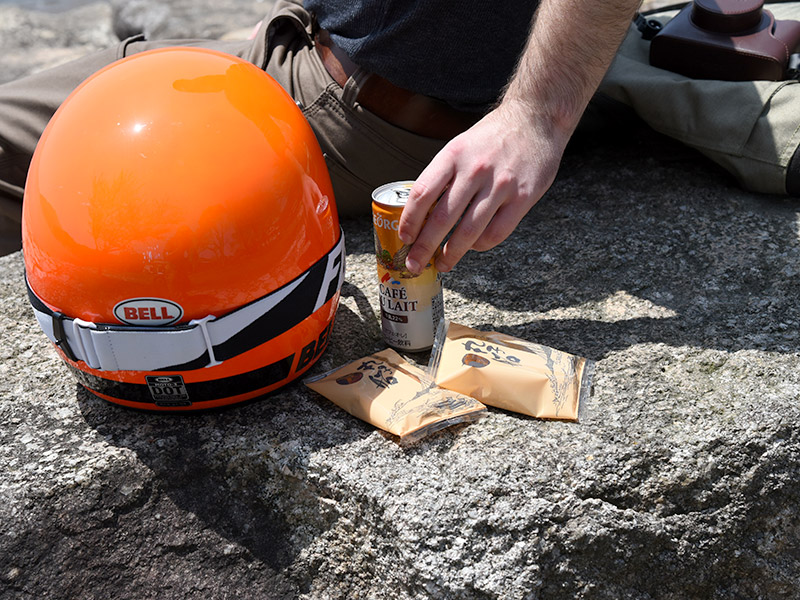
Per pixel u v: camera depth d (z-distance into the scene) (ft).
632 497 3.99
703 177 6.51
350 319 5.13
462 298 5.26
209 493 4.28
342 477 4.01
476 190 4.06
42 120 5.68
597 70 4.15
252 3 18.06
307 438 4.22
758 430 4.14
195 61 4.05
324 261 4.19
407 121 5.49
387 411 4.15
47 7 19.34
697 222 5.91
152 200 3.63
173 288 3.72
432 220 4.08
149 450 4.20
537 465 3.96
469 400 4.25
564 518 3.86
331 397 4.37
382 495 3.89
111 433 4.30
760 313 4.94
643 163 6.77
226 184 3.72
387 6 5.07
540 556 3.82
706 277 5.32
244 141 3.81
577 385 4.32
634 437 4.09
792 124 5.89
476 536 3.79
